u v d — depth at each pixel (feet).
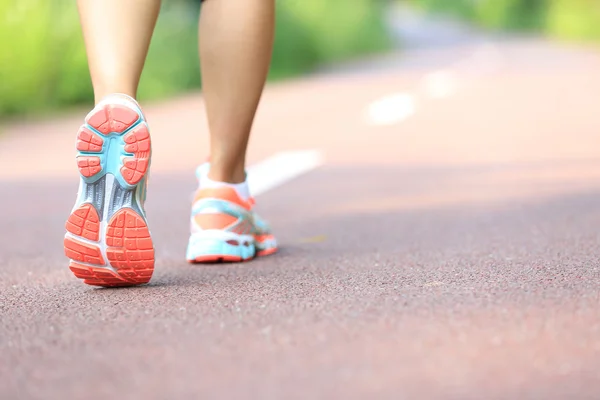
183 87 44.06
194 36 45.44
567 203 11.02
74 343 4.66
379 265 7.23
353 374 3.89
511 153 17.46
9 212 12.86
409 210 11.35
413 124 24.79
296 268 7.35
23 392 3.78
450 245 8.32
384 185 14.17
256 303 5.62
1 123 29.63
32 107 32.50
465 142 20.02
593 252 7.32
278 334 4.68
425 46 91.50
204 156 19.79
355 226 10.27
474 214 10.61
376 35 81.97
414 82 43.16
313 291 6.00
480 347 4.26
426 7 208.33
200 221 7.95
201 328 4.92
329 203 12.58
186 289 6.37
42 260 8.59
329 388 3.70
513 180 13.71
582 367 3.91
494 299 5.34
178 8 45.91
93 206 6.13
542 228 9.10
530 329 4.57
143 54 6.38
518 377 3.79
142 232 6.22
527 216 10.12
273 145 21.15
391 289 5.90
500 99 31.83
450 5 191.42
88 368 4.13
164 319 5.22
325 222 10.78
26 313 5.60
